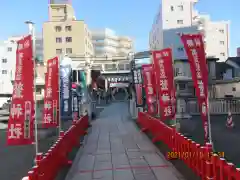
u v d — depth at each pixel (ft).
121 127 62.44
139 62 94.12
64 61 54.13
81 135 49.55
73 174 28.27
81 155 36.42
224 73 113.09
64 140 31.42
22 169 31.65
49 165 22.77
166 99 40.37
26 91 24.85
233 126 54.08
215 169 19.69
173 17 177.88
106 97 152.66
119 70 166.81
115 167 30.30
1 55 181.68
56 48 221.25
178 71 100.17
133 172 28.27
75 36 221.46
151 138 46.93
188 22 177.58
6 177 28.89
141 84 66.85
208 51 205.77
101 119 79.15
